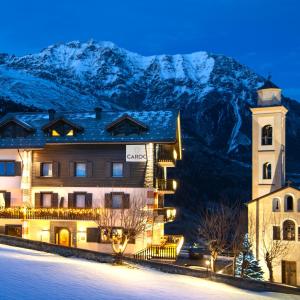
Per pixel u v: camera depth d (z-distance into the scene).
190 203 121.56
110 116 52.50
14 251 34.94
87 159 48.69
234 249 45.31
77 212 47.25
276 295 31.39
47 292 22.58
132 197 47.28
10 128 50.97
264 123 61.06
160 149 50.66
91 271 30.02
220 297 27.36
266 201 53.75
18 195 49.69
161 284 28.98
